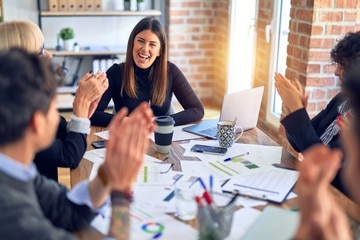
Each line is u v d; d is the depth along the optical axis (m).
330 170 0.90
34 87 0.97
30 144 1.00
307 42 3.07
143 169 1.71
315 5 2.97
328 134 1.94
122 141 1.15
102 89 1.82
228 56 4.65
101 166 1.29
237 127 2.13
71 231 1.30
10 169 0.98
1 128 0.94
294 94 1.82
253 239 1.23
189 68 5.00
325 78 3.12
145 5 4.96
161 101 2.57
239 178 1.64
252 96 2.15
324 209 0.87
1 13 4.55
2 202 0.93
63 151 1.70
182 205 1.36
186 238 1.26
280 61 3.77
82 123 1.78
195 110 2.49
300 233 0.87
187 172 1.70
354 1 3.00
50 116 1.03
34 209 0.98
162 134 1.86
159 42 2.51
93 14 4.61
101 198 1.30
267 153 1.90
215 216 1.21
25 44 1.85
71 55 4.76
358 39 1.85
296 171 1.71
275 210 1.38
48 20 4.77
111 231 1.15
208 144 2.00
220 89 4.97
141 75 2.57
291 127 1.81
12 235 0.92
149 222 1.33
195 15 4.84
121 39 4.97
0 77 0.94
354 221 1.34
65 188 1.37
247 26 4.52
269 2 3.81
